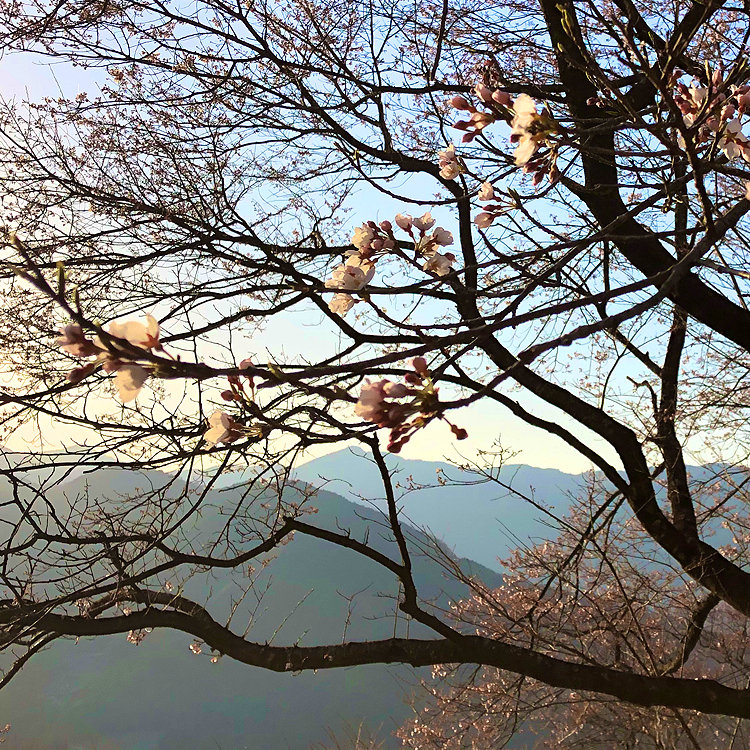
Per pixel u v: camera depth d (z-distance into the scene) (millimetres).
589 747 8797
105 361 1319
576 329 1521
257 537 5121
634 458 5453
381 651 5309
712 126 2496
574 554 5969
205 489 4551
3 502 4301
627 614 6660
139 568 5391
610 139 4262
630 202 5262
